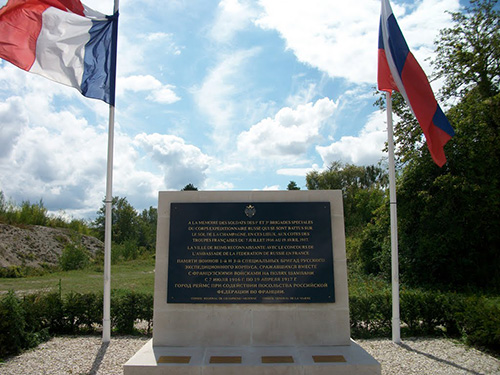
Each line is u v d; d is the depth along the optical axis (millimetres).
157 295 5840
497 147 12945
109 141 7473
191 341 5750
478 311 7008
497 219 12836
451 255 13398
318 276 5891
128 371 4941
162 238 6004
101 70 7453
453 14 15555
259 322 5789
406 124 15219
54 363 5969
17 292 12531
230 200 6086
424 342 7273
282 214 6035
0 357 6195
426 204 13422
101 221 38062
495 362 6070
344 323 5820
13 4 6883
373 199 26703
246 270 5887
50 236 25812
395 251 7438
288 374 4961
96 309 8008
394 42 7305
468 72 15070
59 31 7152
